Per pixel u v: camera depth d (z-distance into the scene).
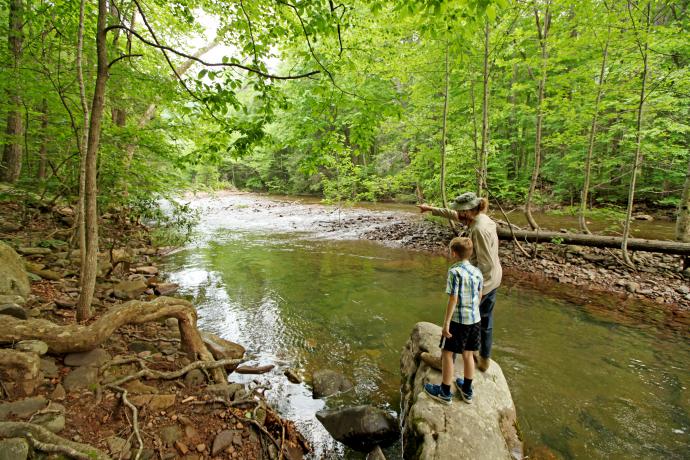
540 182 17.62
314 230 13.72
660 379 3.86
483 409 2.74
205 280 6.93
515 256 9.24
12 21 5.13
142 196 7.09
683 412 3.30
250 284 6.85
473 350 2.70
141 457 2.09
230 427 2.56
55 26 4.67
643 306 6.14
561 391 3.60
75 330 2.67
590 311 5.88
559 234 9.00
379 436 2.80
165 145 6.82
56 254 5.53
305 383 3.59
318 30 3.55
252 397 3.00
